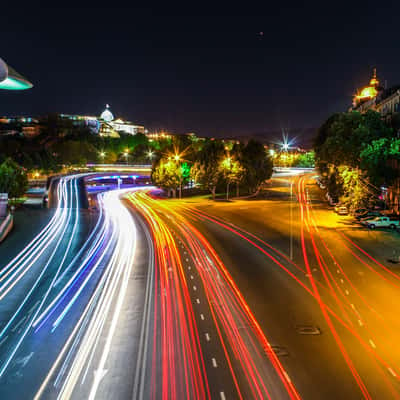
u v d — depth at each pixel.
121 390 10.82
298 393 10.66
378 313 16.59
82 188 88.94
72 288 20.23
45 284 21.03
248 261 25.59
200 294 19.05
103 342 13.82
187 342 13.79
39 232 37.94
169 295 18.91
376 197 44.94
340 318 16.06
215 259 26.25
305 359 12.60
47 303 17.97
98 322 15.63
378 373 11.77
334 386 11.04
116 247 30.70
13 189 63.97
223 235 35.50
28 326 15.34
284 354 12.92
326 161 52.16
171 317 16.11
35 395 10.64
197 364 12.22
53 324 15.50
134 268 24.12
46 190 79.44
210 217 48.47
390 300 18.14
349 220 43.91
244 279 21.56
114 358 12.64
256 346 13.51
